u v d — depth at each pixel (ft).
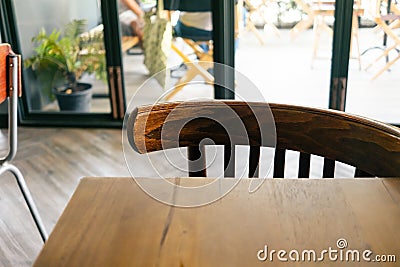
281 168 4.07
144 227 2.86
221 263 2.56
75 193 3.22
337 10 10.57
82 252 2.65
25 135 12.02
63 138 11.81
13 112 6.00
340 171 9.47
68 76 12.43
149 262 2.57
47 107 12.74
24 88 12.56
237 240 2.74
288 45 11.39
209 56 11.51
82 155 10.80
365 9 10.61
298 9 11.07
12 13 11.91
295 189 3.28
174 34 11.58
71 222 2.91
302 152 3.98
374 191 3.25
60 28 12.04
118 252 2.65
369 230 2.84
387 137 3.56
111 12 11.54
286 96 11.77
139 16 11.62
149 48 11.78
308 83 11.58
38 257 2.62
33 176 9.79
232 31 11.35
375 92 11.21
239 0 11.22
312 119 3.90
